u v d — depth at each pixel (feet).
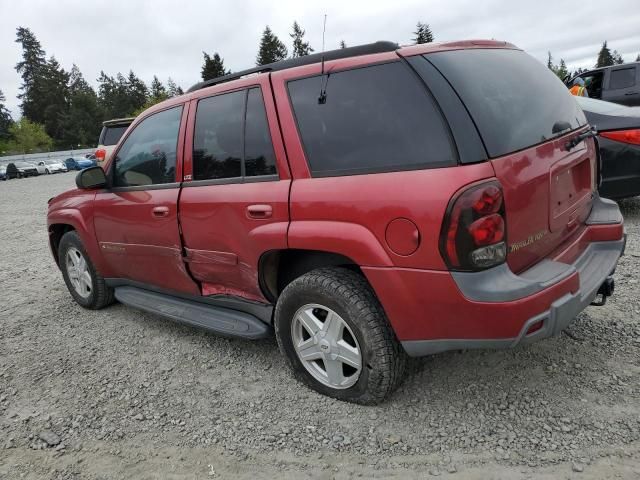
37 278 20.39
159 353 12.40
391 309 8.17
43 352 13.10
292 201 9.07
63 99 331.98
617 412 8.39
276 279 10.36
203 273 11.42
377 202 7.98
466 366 10.16
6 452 9.12
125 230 13.10
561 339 10.76
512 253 7.79
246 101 10.18
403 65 8.21
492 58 8.96
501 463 7.59
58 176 120.57
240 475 7.97
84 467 8.53
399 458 7.94
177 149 11.61
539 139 8.45
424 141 7.73
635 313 11.59
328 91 8.96
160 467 8.34
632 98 36.91
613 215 10.41
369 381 8.77
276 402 9.77
